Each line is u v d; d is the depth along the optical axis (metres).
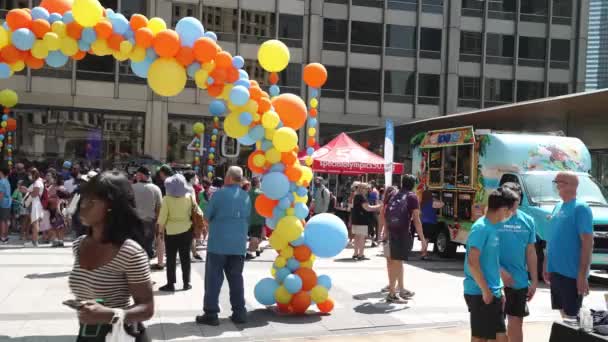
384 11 43.69
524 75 45.66
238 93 7.00
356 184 13.54
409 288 9.91
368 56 43.47
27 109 37.00
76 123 37.88
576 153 12.95
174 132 39.22
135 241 2.90
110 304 2.83
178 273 10.74
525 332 6.89
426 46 44.44
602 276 12.15
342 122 42.88
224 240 6.93
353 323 7.26
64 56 6.93
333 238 7.55
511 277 5.16
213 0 39.81
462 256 14.94
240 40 40.44
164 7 38.59
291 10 41.53
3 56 6.71
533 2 45.94
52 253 12.59
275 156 7.49
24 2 36.47
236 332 6.71
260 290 7.70
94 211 2.82
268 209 7.71
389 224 8.52
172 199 8.92
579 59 46.16
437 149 15.07
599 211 11.32
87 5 6.36
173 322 7.10
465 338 6.63
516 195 4.78
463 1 45.00
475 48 45.19
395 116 43.81
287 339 6.46
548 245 5.77
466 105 44.84
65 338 6.20
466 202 13.61
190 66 7.04
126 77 38.19
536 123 20.77
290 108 7.58
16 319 6.95
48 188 14.23
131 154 38.59
